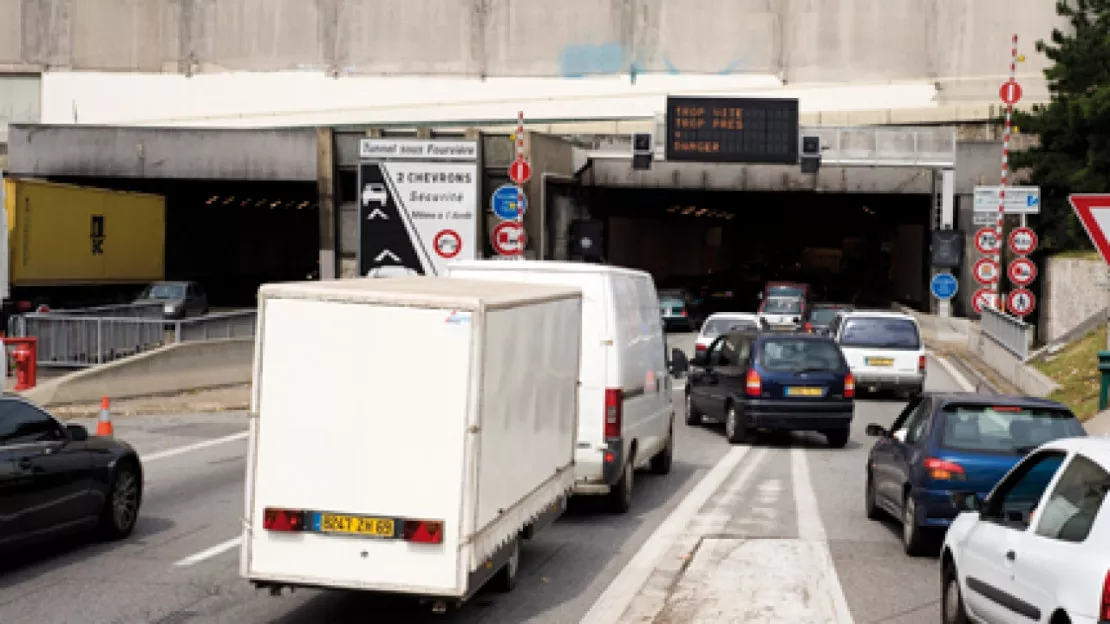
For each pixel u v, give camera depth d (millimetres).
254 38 84000
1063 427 11320
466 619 9141
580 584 10352
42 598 9586
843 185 54000
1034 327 46656
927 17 77062
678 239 90688
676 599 9750
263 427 8242
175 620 8984
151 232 46375
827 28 78312
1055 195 47719
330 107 82875
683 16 79375
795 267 80750
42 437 10906
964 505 8148
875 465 13375
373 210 34000
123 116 85375
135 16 85125
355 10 82562
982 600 7609
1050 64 75312
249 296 70125
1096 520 6301
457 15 81500
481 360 8117
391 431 8133
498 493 8719
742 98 44531
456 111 81062
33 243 36875
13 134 53938
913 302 68062
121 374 24688
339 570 8164
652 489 15875
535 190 42406
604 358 13188
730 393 21172
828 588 10188
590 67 80188
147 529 12578
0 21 86312
